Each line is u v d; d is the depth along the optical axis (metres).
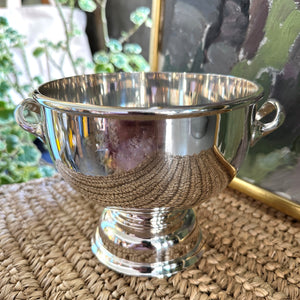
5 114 0.98
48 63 1.06
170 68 0.71
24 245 0.47
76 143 0.32
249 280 0.40
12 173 1.02
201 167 0.33
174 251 0.42
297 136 0.49
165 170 0.31
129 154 0.30
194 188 0.34
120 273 0.41
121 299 0.37
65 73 1.12
